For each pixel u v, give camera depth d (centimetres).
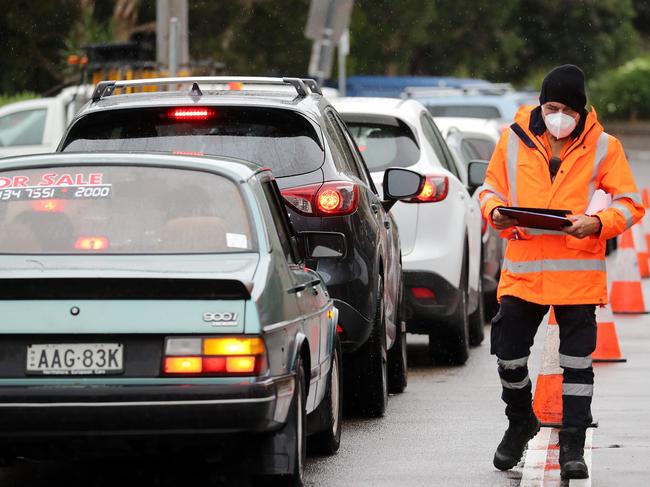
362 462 2614
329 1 6406
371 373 3055
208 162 2322
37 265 2159
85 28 12444
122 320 2048
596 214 2389
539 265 2436
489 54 17425
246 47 14300
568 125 2411
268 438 2161
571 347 2450
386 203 3431
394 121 3888
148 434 2052
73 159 2323
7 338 2061
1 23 12950
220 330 2047
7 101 11594
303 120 2875
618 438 2828
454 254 3853
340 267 2845
